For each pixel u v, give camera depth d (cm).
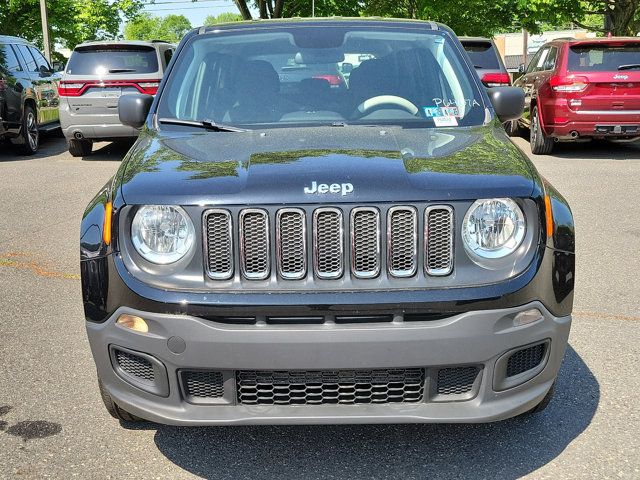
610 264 612
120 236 291
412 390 289
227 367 279
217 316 276
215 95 407
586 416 358
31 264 625
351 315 275
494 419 286
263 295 276
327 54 421
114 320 288
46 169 1142
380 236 280
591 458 321
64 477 310
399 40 435
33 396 384
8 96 1234
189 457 326
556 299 293
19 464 320
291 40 433
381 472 312
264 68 415
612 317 492
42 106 1382
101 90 1191
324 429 349
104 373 300
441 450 329
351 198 279
